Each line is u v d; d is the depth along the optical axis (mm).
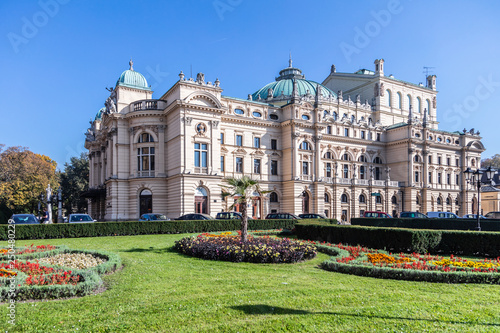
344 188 74688
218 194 56219
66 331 9906
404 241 24125
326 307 11859
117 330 10000
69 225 33031
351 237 27938
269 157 68375
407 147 80938
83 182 97562
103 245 27328
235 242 22672
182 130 54344
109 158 62344
